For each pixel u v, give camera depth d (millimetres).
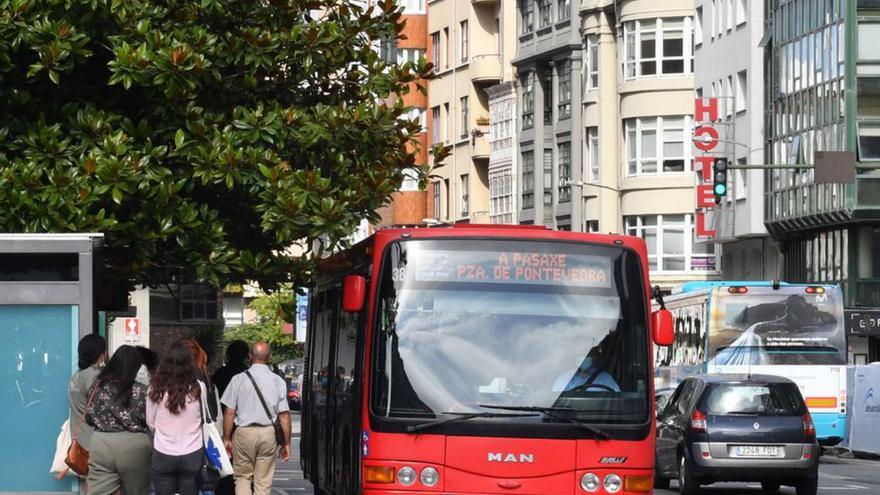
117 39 20594
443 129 103688
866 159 57844
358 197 22016
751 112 68125
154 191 20641
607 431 16734
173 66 20578
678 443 29156
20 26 20047
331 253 22266
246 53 21719
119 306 22750
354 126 22203
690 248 77688
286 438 21406
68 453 16188
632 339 17078
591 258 17266
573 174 85000
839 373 39250
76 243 16719
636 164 79125
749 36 68188
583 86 84625
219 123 21578
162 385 16469
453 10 101812
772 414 28312
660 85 78250
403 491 16578
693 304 40844
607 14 82188
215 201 22219
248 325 105625
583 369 16922
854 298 58969
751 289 39375
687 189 77688
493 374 16812
